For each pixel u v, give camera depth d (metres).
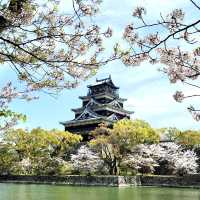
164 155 55.72
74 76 8.48
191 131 56.69
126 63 7.73
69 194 35.59
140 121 54.94
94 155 57.69
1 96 10.85
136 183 52.47
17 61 7.96
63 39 7.86
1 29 6.83
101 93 81.06
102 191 39.97
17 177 59.78
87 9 7.70
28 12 7.46
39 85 8.83
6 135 17.12
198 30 5.79
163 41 6.30
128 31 7.26
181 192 38.44
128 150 55.56
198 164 56.88
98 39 8.09
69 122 79.56
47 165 59.59
